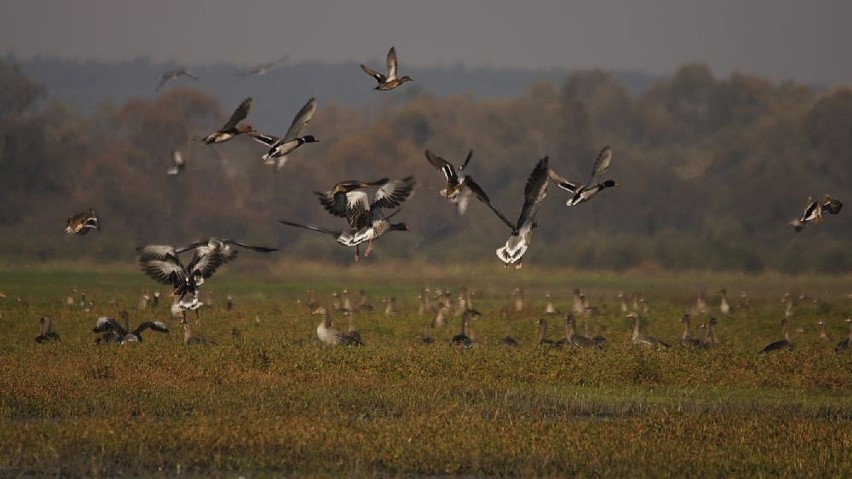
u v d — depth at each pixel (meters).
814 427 19.44
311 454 17.25
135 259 68.50
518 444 17.80
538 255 71.38
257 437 17.62
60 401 20.25
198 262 20.14
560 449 17.70
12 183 75.69
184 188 74.00
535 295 54.16
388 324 35.50
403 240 73.38
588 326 33.44
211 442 17.52
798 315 40.53
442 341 30.69
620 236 74.75
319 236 74.88
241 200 75.31
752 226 74.81
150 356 25.00
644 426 19.25
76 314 36.16
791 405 22.25
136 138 75.25
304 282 61.50
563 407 21.61
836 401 22.73
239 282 59.97
